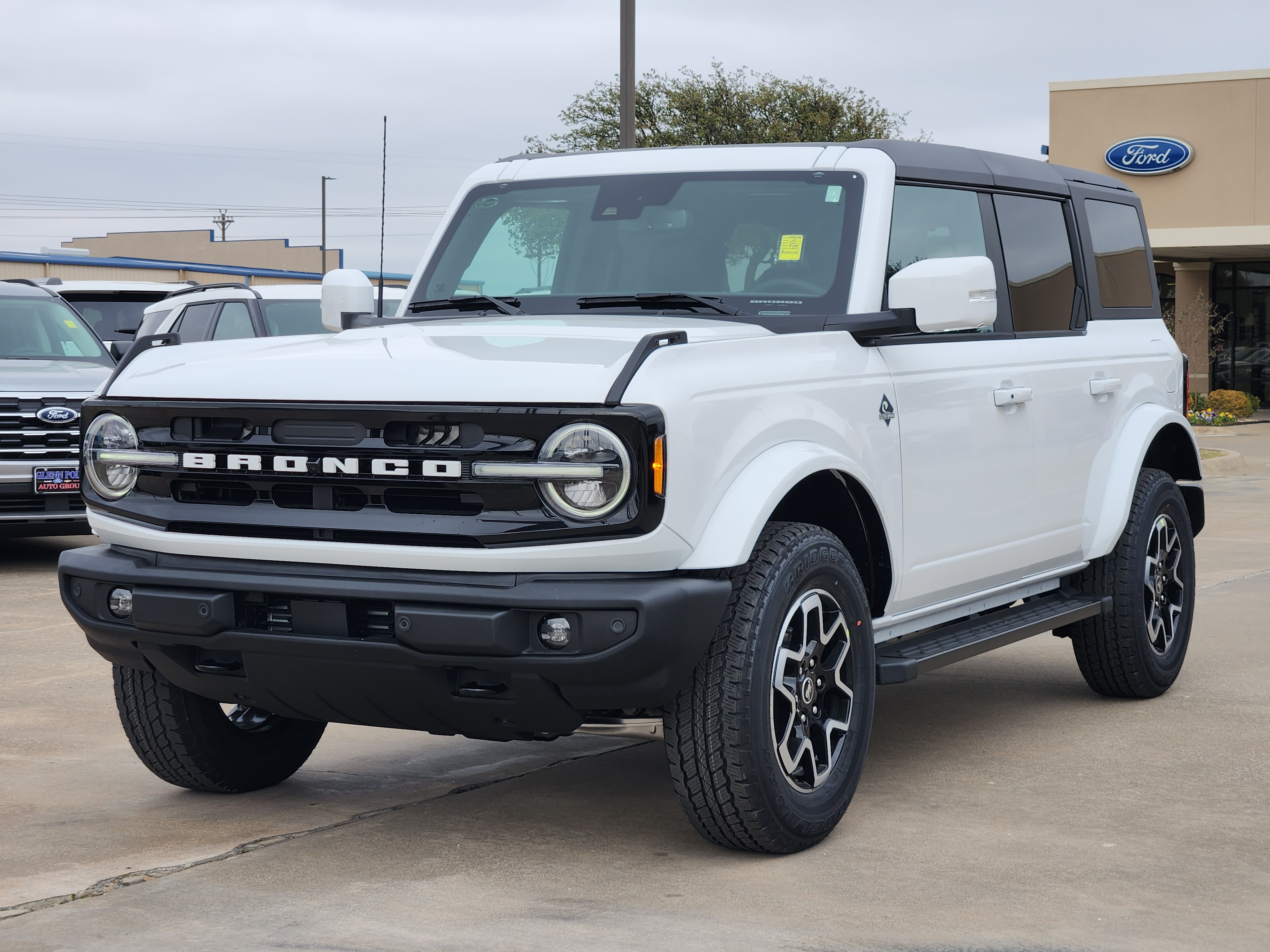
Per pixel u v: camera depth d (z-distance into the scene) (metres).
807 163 5.11
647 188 5.29
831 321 4.63
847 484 4.46
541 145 32.47
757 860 4.17
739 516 3.92
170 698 4.65
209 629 4.05
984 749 5.51
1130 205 6.83
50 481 10.15
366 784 5.07
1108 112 30.61
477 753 5.50
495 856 4.22
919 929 3.61
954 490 5.03
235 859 4.20
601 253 5.24
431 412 3.82
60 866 4.13
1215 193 29.78
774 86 32.28
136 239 84.75
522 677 3.80
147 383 4.33
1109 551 6.02
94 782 5.09
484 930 3.61
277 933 3.59
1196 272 33.97
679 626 3.76
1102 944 3.51
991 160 5.75
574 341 4.18
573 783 5.04
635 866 4.12
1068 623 5.74
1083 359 5.94
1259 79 29.23
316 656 3.96
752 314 4.77
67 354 11.45
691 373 3.91
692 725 3.99
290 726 5.01
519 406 3.77
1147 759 5.33
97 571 4.25
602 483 3.71
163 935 3.58
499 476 3.76
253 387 4.09
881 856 4.20
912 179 5.14
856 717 4.43
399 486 3.87
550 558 3.75
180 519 4.14
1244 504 14.65
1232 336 33.94
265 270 52.38
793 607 4.13
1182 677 6.83
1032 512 5.54
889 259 4.93
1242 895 3.87
